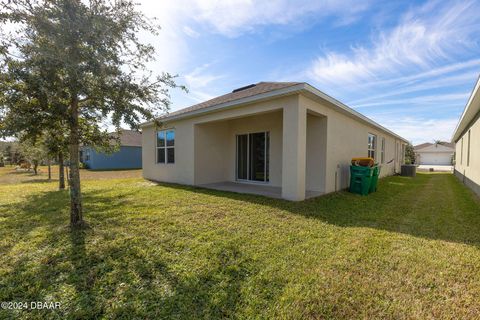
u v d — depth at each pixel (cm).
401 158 1884
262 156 909
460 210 543
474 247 327
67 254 297
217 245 327
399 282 240
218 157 988
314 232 382
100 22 326
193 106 1020
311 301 210
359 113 842
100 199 636
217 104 740
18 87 320
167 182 1029
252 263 277
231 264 274
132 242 336
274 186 865
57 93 333
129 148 2484
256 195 684
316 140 724
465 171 1076
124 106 384
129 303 206
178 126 977
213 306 203
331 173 736
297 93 571
